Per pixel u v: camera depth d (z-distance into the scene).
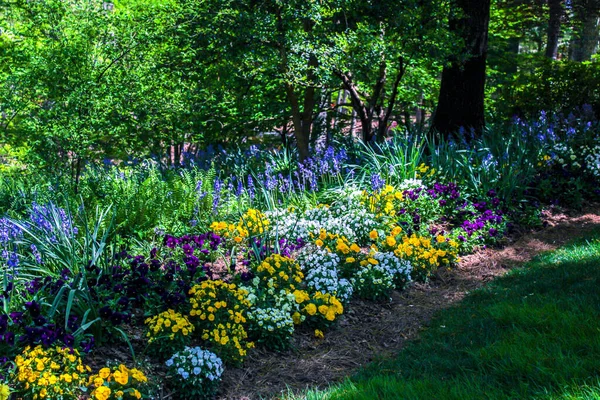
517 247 8.05
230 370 4.96
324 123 16.58
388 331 5.71
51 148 10.02
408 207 8.80
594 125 12.53
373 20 11.51
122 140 11.32
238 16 10.59
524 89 16.19
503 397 3.70
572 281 5.92
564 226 8.73
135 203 7.99
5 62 10.55
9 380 3.95
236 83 13.08
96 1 10.51
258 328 5.36
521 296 5.78
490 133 11.54
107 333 4.92
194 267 5.96
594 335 4.40
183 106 11.38
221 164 12.43
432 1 11.34
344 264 6.77
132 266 5.72
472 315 5.58
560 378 3.81
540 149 10.55
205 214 8.52
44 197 8.20
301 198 9.30
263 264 6.09
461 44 11.03
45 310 4.96
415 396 3.91
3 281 5.01
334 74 12.47
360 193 8.72
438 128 12.18
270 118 15.09
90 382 4.05
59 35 10.01
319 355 5.30
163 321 4.88
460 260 7.69
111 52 10.27
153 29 10.57
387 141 11.48
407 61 11.94
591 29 27.23
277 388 4.70
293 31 11.13
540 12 22.30
